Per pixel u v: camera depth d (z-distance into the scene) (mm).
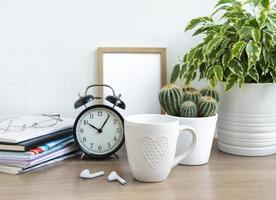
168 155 697
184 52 1059
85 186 684
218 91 901
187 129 753
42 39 1019
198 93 854
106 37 1034
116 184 695
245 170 775
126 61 1030
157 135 679
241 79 798
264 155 884
